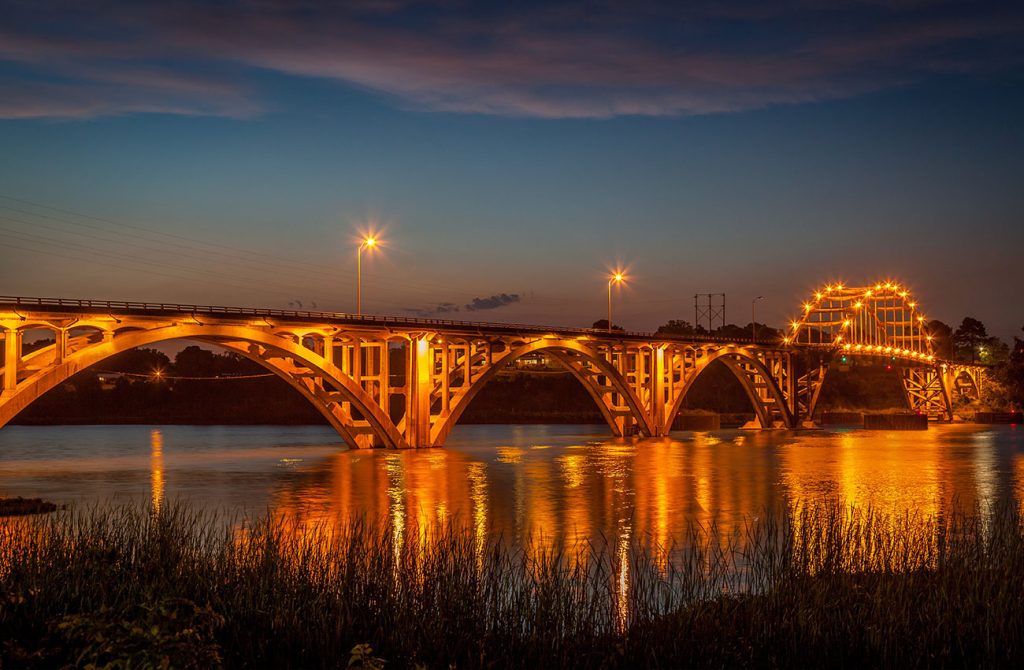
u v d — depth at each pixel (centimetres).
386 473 6731
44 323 5712
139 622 1727
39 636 1994
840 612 2095
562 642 1970
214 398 19962
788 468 7412
